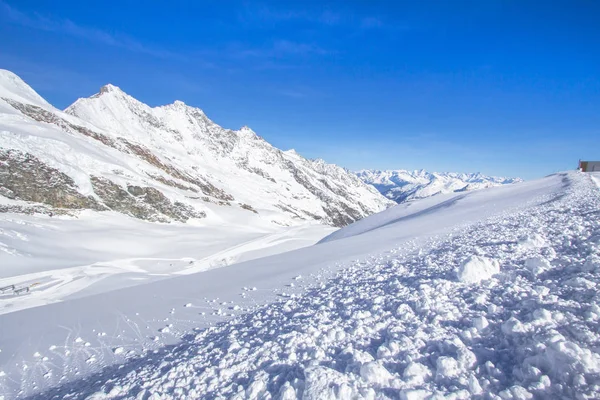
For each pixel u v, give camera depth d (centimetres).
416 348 446
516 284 598
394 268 982
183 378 489
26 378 664
